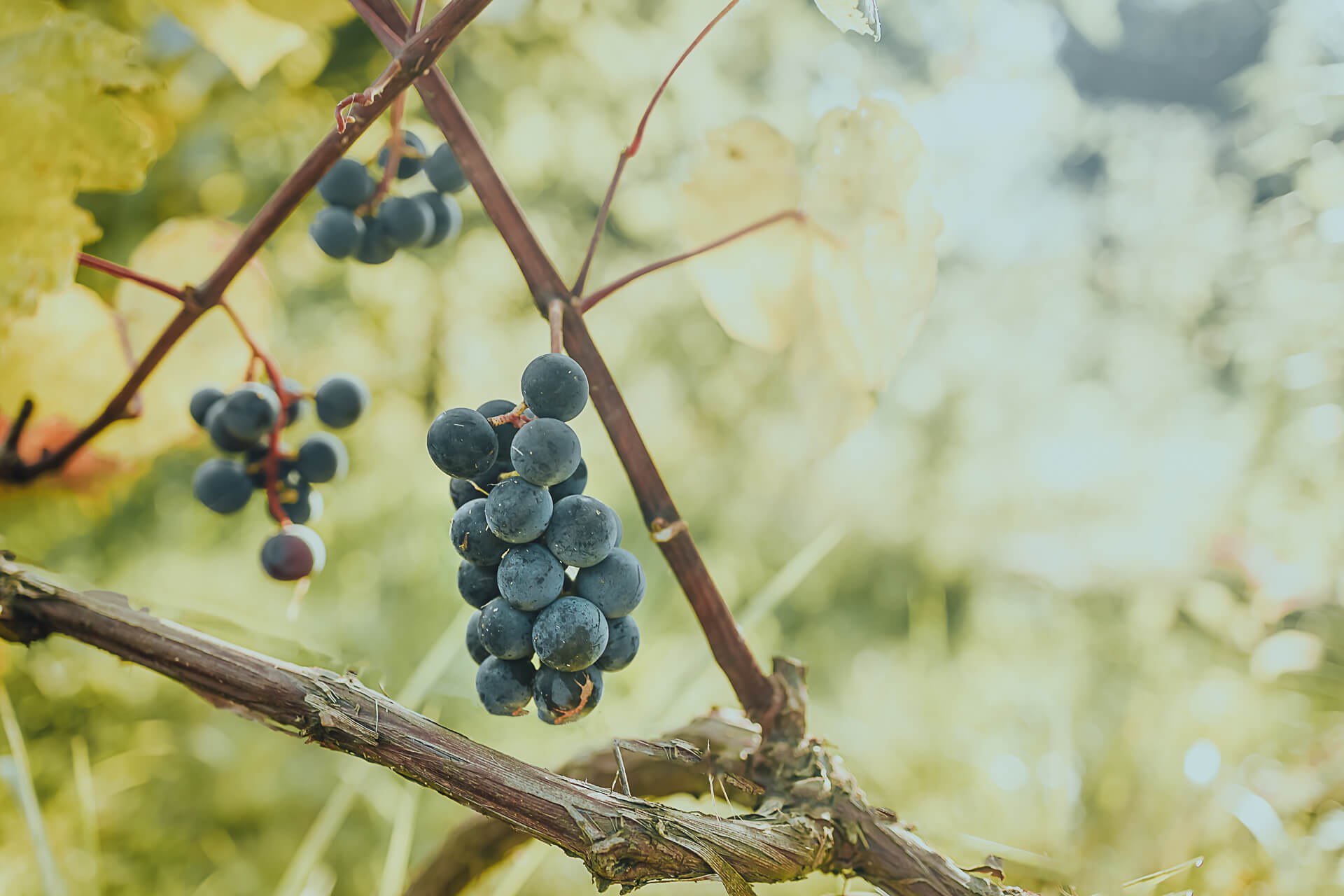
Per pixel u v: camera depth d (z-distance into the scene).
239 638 0.50
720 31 1.94
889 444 2.55
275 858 1.15
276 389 0.50
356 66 1.47
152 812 1.16
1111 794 0.85
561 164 2.04
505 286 1.99
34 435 0.54
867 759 1.04
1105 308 2.73
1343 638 1.24
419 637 1.41
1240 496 1.75
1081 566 1.98
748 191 0.50
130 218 1.41
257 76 0.56
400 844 0.59
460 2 0.41
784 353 0.52
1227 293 2.09
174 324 0.48
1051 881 0.53
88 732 1.19
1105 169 2.98
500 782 0.40
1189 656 1.44
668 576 1.63
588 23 1.81
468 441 0.39
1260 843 0.72
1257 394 1.72
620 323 2.31
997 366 2.67
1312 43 1.72
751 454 2.42
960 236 2.76
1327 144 1.56
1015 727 1.11
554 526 0.40
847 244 0.49
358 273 1.74
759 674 0.45
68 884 0.86
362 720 0.40
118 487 0.58
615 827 0.40
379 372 1.81
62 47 0.43
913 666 1.48
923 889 0.44
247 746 1.29
